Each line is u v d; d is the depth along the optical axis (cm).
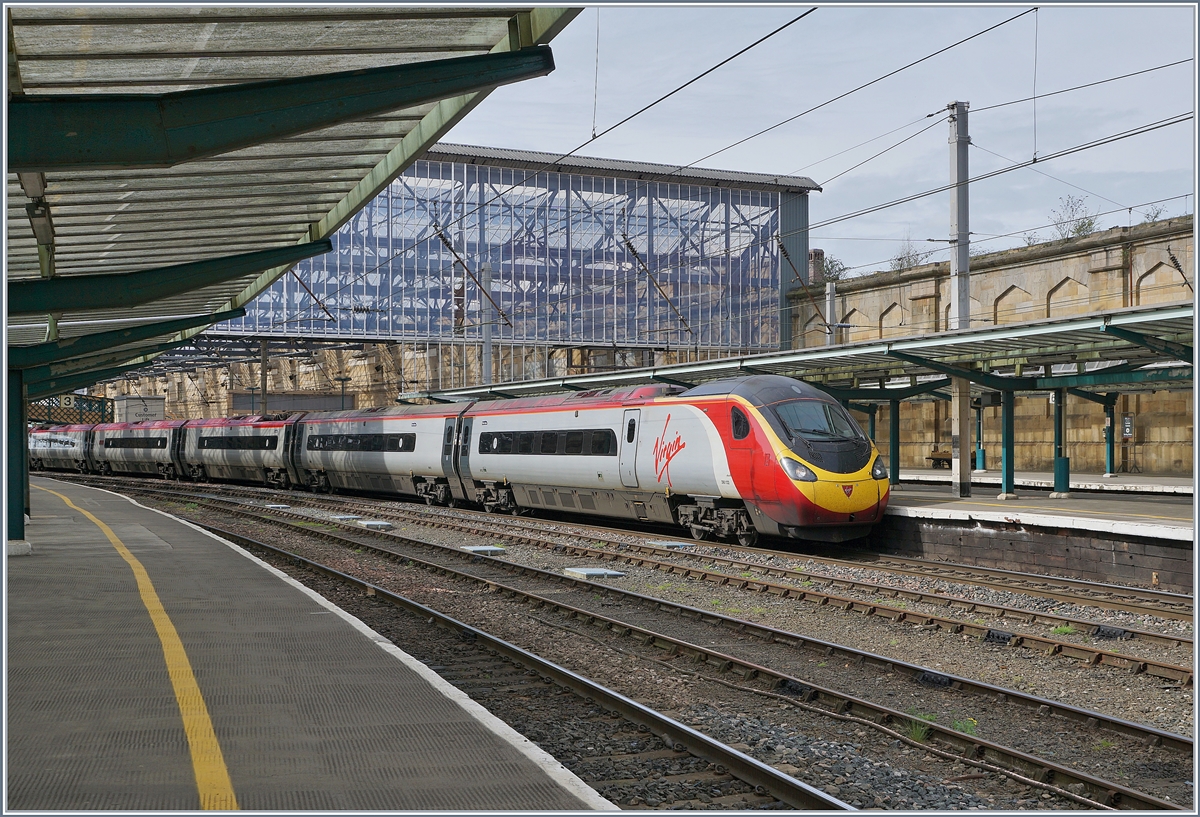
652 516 2409
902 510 2141
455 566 1941
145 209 1509
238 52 1055
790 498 1952
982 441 3962
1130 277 3931
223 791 581
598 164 5850
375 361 6475
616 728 867
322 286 5419
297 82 856
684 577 1781
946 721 923
